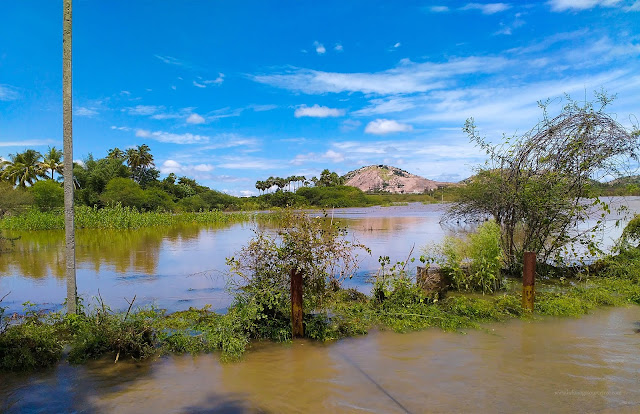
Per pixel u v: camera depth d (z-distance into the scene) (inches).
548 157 358.3
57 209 1344.7
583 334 239.1
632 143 339.0
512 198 372.5
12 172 2058.3
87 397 165.6
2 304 304.8
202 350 215.9
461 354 210.4
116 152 2861.7
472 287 334.3
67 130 251.1
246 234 890.7
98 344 209.9
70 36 252.5
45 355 198.1
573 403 158.2
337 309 271.7
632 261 379.6
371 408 156.1
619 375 183.0
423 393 167.9
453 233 753.0
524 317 270.4
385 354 211.2
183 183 3174.2
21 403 160.9
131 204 1779.0
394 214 1593.3
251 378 183.2
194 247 659.4
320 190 2773.1
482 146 389.1
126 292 342.6
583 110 350.0
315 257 259.6
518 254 387.9
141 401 162.2
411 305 280.5
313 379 181.9
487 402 159.9
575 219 376.8
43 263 494.6
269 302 245.3
